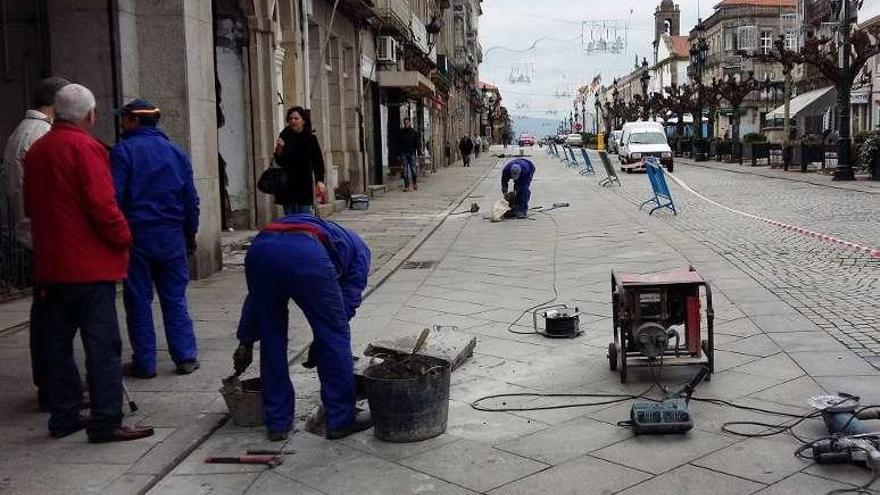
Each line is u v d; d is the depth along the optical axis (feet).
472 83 246.68
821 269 32.35
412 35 103.60
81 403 16.46
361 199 65.26
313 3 58.03
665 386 18.79
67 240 15.48
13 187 21.02
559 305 27.63
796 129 172.76
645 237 43.91
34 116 21.20
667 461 14.82
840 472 14.14
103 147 16.11
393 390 15.72
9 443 15.89
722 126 250.98
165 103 32.71
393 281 33.32
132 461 14.94
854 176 84.53
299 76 53.01
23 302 28.48
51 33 31.94
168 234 19.84
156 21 32.48
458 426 16.90
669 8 369.09
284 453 15.56
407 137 86.17
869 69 130.11
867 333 22.44
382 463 15.10
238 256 39.52
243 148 48.96
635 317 18.67
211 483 14.35
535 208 60.54
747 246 39.52
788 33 252.01
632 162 111.75
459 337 22.22
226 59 48.06
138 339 19.80
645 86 219.20
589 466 14.73
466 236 47.24
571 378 19.75
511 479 14.30
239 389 17.11
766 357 20.61
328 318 16.06
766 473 14.17
